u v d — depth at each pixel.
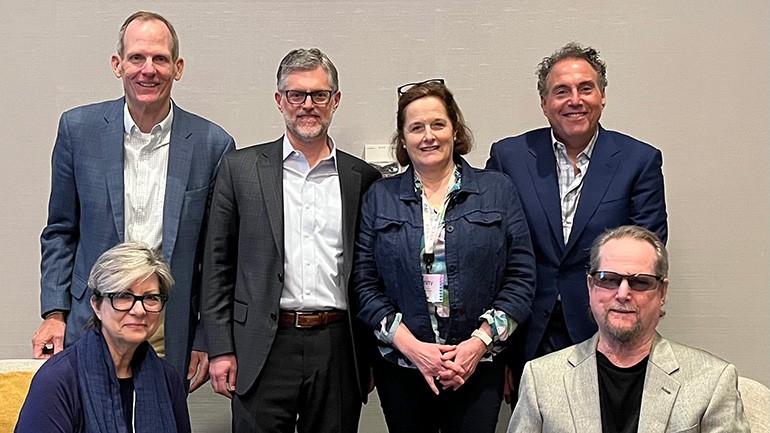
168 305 2.86
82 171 2.90
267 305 2.75
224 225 2.83
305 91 2.75
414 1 3.41
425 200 2.76
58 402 2.23
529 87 3.43
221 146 3.00
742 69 3.43
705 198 3.46
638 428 2.29
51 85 3.41
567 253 2.85
